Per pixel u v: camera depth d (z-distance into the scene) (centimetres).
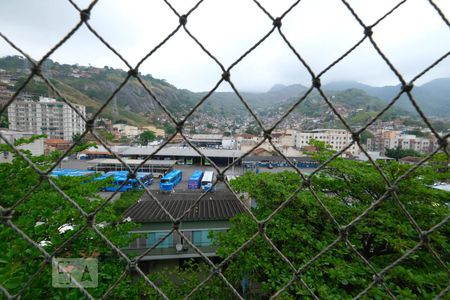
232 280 477
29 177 392
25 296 236
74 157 3178
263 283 352
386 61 130
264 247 416
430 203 409
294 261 393
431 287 281
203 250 812
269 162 2617
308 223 451
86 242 381
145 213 835
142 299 521
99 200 441
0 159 492
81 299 261
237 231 484
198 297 412
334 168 498
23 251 247
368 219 390
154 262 820
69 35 124
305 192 475
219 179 144
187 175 2453
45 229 327
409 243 333
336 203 446
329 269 314
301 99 139
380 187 436
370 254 455
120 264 417
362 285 296
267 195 530
